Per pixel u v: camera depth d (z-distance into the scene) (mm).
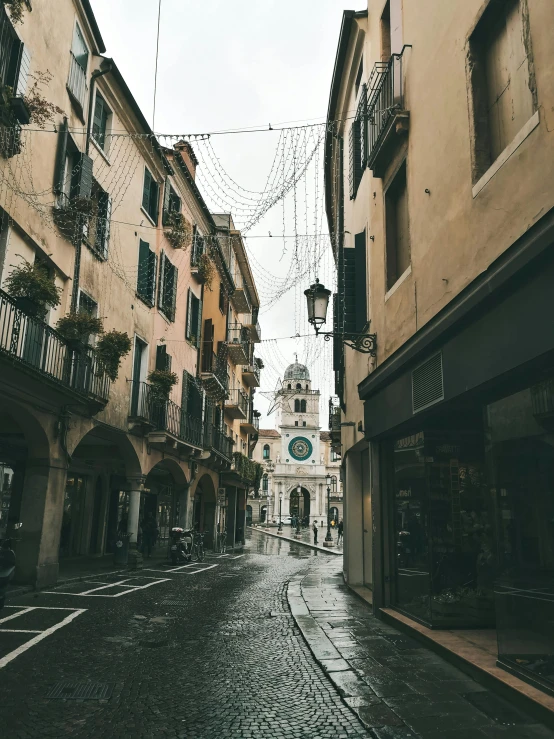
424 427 7875
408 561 8445
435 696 5117
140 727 4480
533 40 4938
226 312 31281
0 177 10227
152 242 19891
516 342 4957
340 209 15492
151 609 10141
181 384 22766
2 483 14352
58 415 12844
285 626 8781
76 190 13789
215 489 29734
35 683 5504
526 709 4660
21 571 12133
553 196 4574
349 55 13383
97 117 15828
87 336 13344
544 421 4875
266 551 31281
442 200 6984
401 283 8594
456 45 6645
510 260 4887
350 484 13992
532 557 4949
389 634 7898
